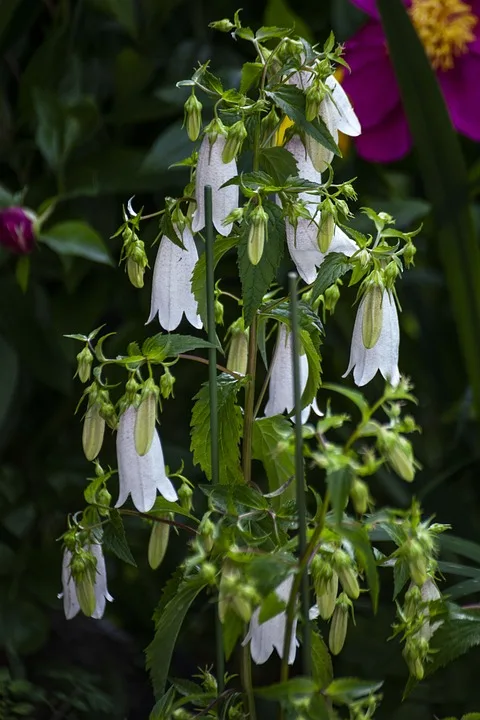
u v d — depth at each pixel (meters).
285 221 1.37
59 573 1.88
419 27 1.75
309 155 1.38
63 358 1.83
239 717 1.42
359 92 1.74
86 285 1.85
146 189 1.79
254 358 1.42
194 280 1.41
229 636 1.31
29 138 1.88
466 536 1.84
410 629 1.39
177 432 1.91
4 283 1.83
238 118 1.38
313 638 1.39
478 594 1.83
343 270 1.37
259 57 1.42
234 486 1.38
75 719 1.85
